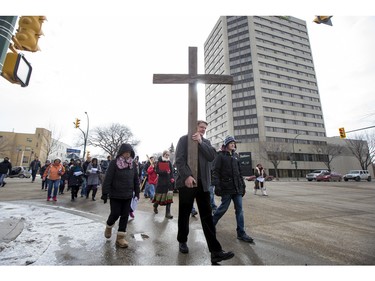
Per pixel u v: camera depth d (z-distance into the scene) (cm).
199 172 298
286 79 5762
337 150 5181
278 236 424
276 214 641
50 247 345
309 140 5494
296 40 6228
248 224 516
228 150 431
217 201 882
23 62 317
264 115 5250
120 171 372
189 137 298
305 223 535
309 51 6316
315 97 5966
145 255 319
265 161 4828
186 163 299
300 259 314
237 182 406
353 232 461
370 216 638
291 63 5969
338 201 963
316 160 5275
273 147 4750
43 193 1066
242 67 5675
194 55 327
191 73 320
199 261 301
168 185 569
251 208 738
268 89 5484
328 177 3047
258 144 4897
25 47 338
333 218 601
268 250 347
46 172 1212
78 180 849
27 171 3017
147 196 959
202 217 287
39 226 466
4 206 696
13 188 1265
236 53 5828
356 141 4962
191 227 475
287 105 5556
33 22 343
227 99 5612
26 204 739
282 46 6012
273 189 1619
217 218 405
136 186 396
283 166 4928
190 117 304
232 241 390
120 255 317
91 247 348
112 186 369
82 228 457
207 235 279
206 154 301
